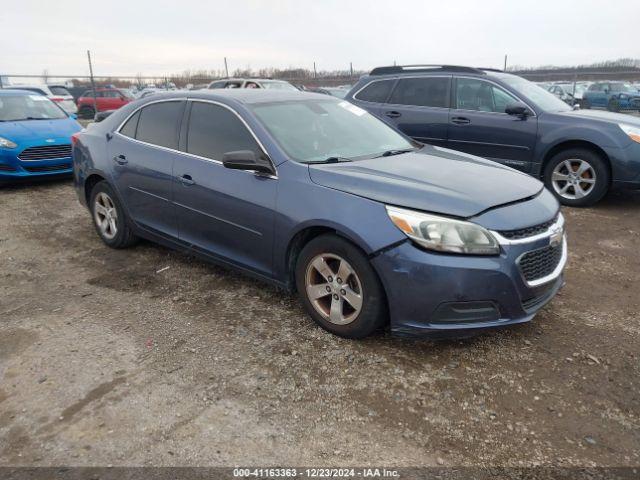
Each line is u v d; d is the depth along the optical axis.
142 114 4.72
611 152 6.29
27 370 3.08
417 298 2.93
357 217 3.08
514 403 2.74
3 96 9.09
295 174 3.45
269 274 3.68
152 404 2.75
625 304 3.88
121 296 4.10
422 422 2.61
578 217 6.25
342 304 3.32
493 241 2.90
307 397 2.80
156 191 4.41
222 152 3.94
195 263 4.78
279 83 15.91
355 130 4.24
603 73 22.12
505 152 7.08
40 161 8.15
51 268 4.73
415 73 7.84
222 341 3.38
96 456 2.39
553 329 3.49
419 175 3.37
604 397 2.79
